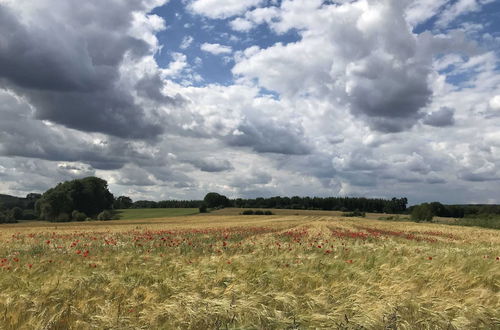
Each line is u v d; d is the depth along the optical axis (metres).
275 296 5.79
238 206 165.25
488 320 5.15
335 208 161.75
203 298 5.97
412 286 6.39
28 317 5.17
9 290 6.42
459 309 5.35
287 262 8.71
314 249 13.11
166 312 5.25
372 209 162.38
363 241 19.16
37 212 106.31
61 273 7.87
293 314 5.23
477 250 13.34
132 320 5.17
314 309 5.37
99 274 7.57
